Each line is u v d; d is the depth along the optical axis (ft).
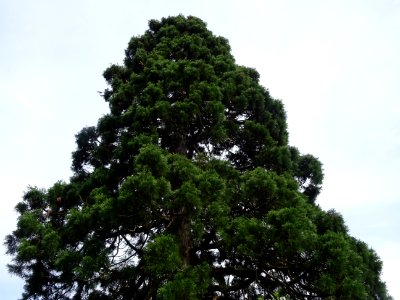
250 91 48.70
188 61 48.39
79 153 50.65
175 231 35.37
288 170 43.24
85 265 31.71
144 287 35.96
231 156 49.62
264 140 46.44
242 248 30.66
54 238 34.27
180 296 27.78
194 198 31.27
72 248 36.06
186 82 45.83
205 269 30.66
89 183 40.57
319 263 30.66
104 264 32.58
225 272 36.06
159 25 65.51
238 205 37.24
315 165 48.01
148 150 34.04
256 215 36.27
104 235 35.78
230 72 50.75
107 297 36.11
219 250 36.94
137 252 36.29
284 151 43.50
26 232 35.86
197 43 56.75
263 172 35.60
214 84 44.73
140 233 37.27
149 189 31.12
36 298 38.29
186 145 45.32
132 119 43.50
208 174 33.96
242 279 36.88
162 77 47.09
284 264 32.53
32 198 39.91
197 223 31.91
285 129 50.70
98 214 33.65
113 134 45.70
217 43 60.13
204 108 42.52
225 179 37.73
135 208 32.32
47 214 39.86
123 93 48.62
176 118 42.09
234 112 49.06
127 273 34.30
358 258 31.65
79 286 37.58
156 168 33.50
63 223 39.19
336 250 29.81
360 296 29.17
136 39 61.16
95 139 50.55
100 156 45.21
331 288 29.35
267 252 31.71
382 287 35.99
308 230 30.50
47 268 37.65
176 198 32.04
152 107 43.06
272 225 30.58
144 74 49.75
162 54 54.75
